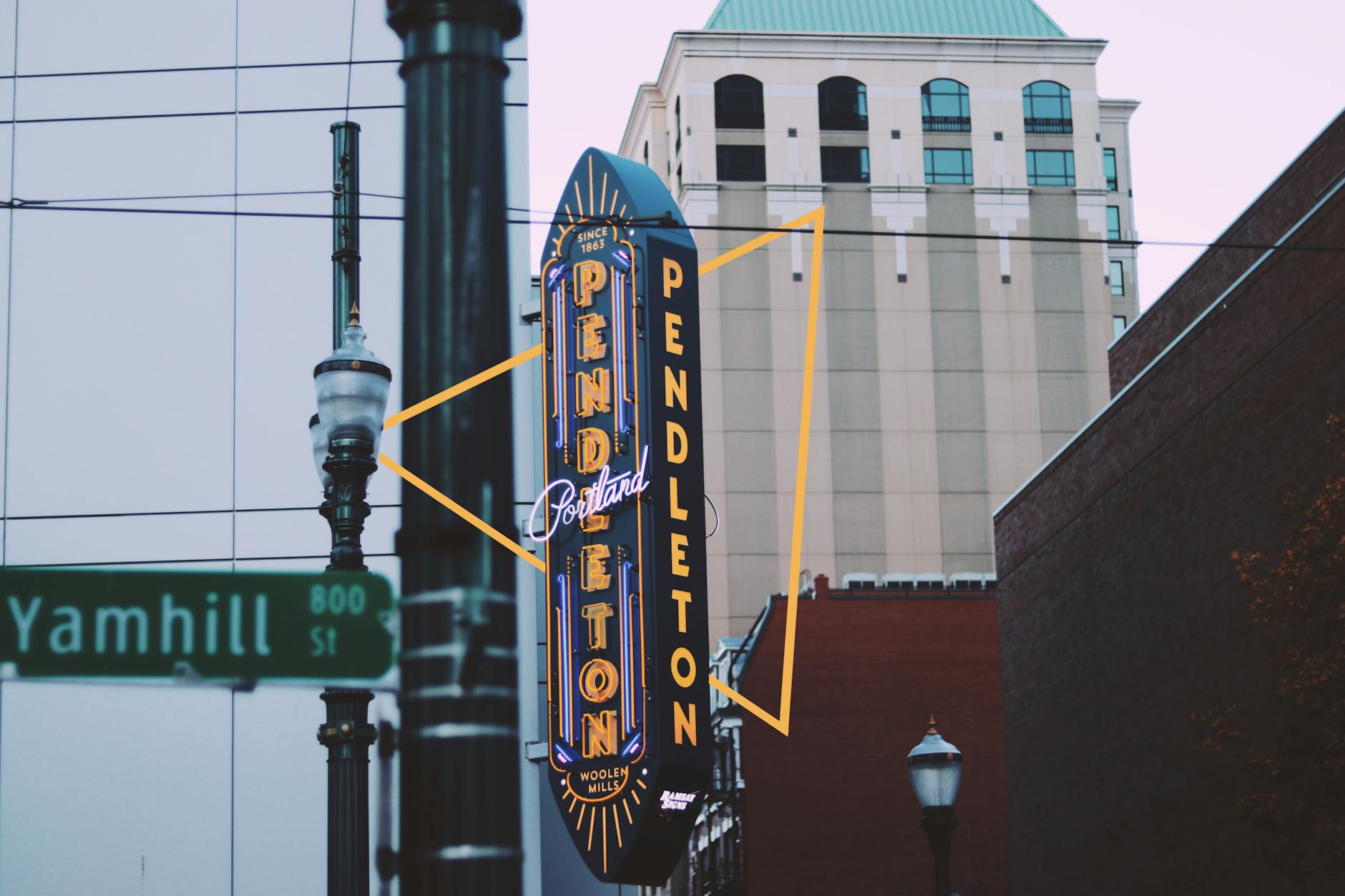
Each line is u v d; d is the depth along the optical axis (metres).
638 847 33.22
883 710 67.56
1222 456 36.16
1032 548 47.59
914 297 106.12
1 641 6.16
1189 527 37.81
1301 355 32.62
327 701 12.61
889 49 109.38
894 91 109.06
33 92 27.77
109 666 6.24
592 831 33.88
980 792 67.06
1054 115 110.06
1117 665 41.72
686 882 73.31
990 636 68.75
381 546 26.16
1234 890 35.31
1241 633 35.19
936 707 67.81
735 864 66.69
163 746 25.58
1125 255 124.75
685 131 107.25
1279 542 33.62
